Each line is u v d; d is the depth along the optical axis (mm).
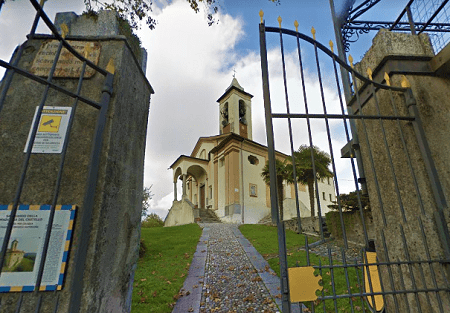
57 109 2184
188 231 13312
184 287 5113
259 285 5113
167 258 7645
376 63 2605
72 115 1704
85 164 2086
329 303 3969
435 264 1908
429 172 2059
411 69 2439
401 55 2441
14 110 2121
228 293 4758
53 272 1738
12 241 1744
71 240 1849
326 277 5004
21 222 1798
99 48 2537
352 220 7543
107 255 2162
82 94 2287
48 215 1853
